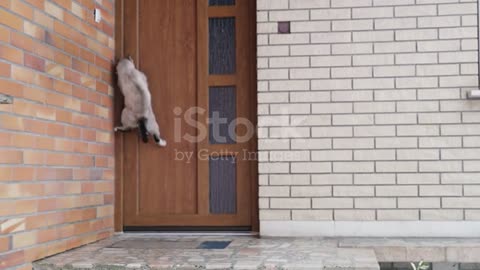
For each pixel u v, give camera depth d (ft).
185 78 13.20
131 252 10.49
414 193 11.98
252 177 12.89
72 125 11.04
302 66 12.40
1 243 8.62
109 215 12.82
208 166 13.07
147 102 12.80
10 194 8.87
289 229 12.23
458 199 11.86
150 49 13.32
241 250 10.55
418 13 12.17
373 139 12.15
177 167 13.16
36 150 9.68
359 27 12.30
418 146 12.03
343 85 12.28
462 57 12.01
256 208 12.84
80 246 11.26
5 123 8.81
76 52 11.27
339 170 12.19
